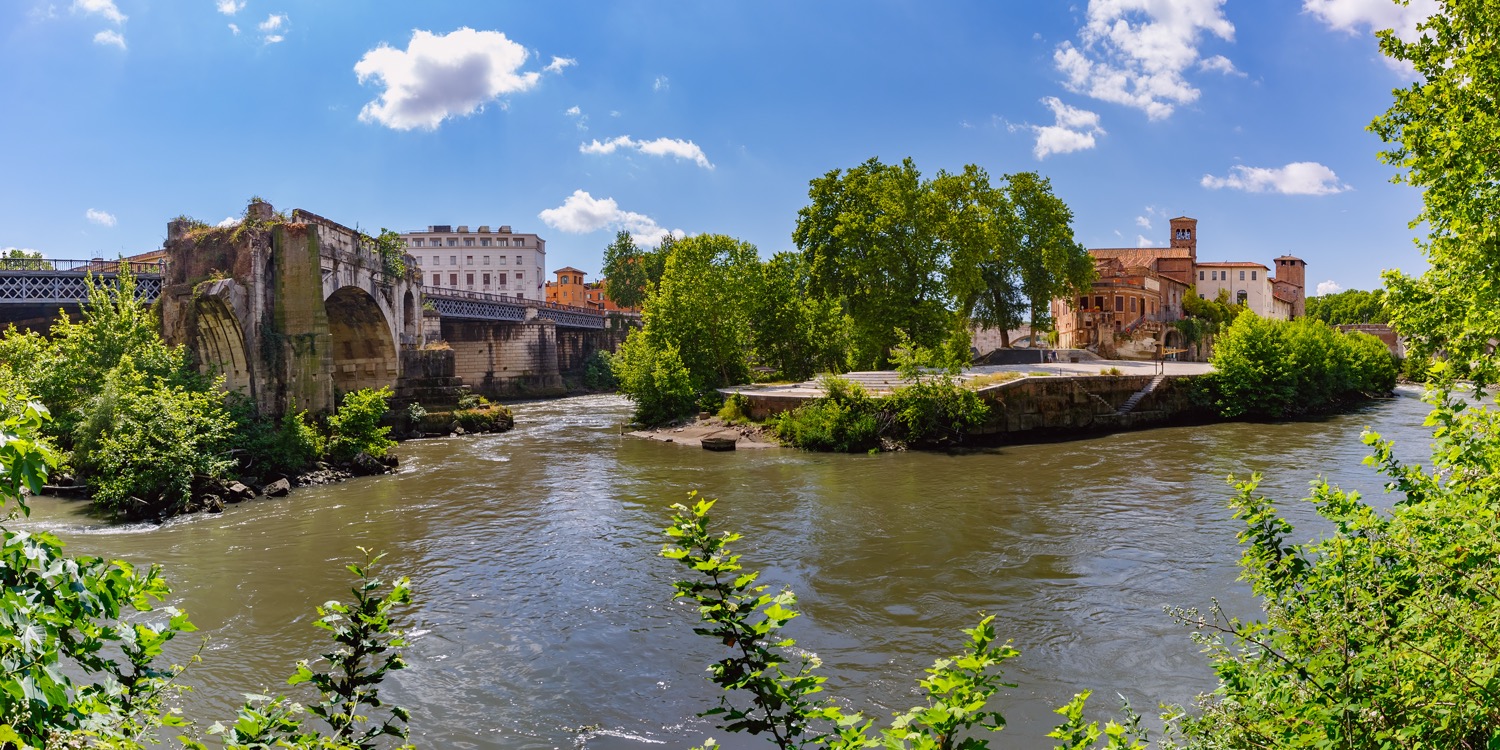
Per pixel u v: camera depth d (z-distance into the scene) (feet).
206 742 29.32
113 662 12.59
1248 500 20.65
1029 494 72.02
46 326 159.53
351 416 97.19
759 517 65.05
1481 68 32.63
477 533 62.28
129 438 71.26
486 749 29.68
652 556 54.49
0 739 9.19
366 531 63.57
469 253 413.39
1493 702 11.80
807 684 13.97
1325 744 13.32
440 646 39.24
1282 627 17.30
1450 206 33.09
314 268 111.24
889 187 150.92
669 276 160.97
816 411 112.27
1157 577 46.32
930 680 13.88
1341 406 163.02
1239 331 141.69
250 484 82.33
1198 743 17.65
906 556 52.54
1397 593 15.89
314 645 39.29
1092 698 32.07
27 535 10.75
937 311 154.51
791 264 171.83
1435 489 19.43
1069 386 121.60
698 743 29.99
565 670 36.40
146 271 158.71
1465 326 32.19
